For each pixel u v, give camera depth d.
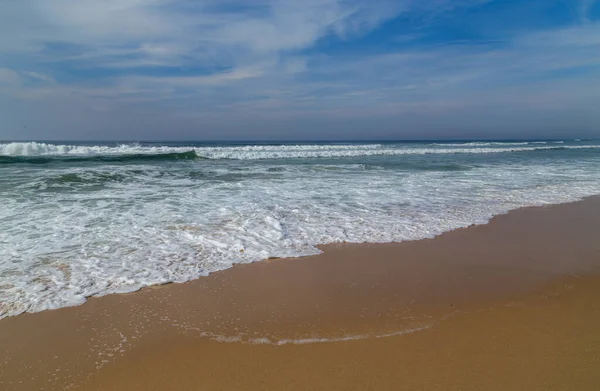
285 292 3.96
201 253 4.99
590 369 2.67
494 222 7.02
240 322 3.34
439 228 6.50
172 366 2.71
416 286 4.17
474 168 16.27
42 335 3.07
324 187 10.31
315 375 2.60
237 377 2.58
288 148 28.98
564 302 3.81
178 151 22.81
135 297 3.77
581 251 5.46
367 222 6.73
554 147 42.25
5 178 10.36
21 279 4.04
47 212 6.85
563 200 9.16
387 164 17.72
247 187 10.11
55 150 19.19
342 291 4.02
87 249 4.98
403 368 2.68
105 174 11.68
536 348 2.94
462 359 2.79
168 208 7.38
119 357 2.81
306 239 5.71
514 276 4.49
